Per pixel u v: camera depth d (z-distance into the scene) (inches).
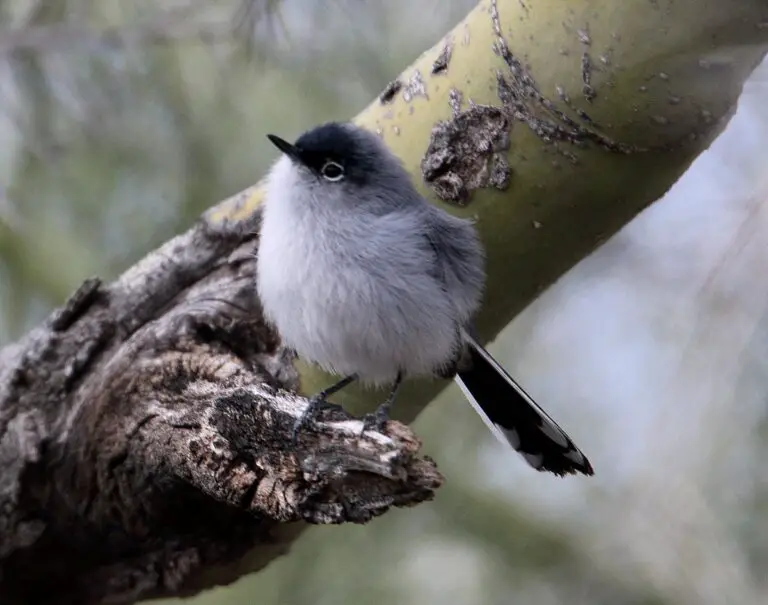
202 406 258.8
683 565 432.8
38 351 288.7
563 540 463.2
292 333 278.4
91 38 375.9
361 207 278.8
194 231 297.9
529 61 250.8
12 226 410.6
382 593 437.4
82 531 291.4
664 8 227.0
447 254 276.2
